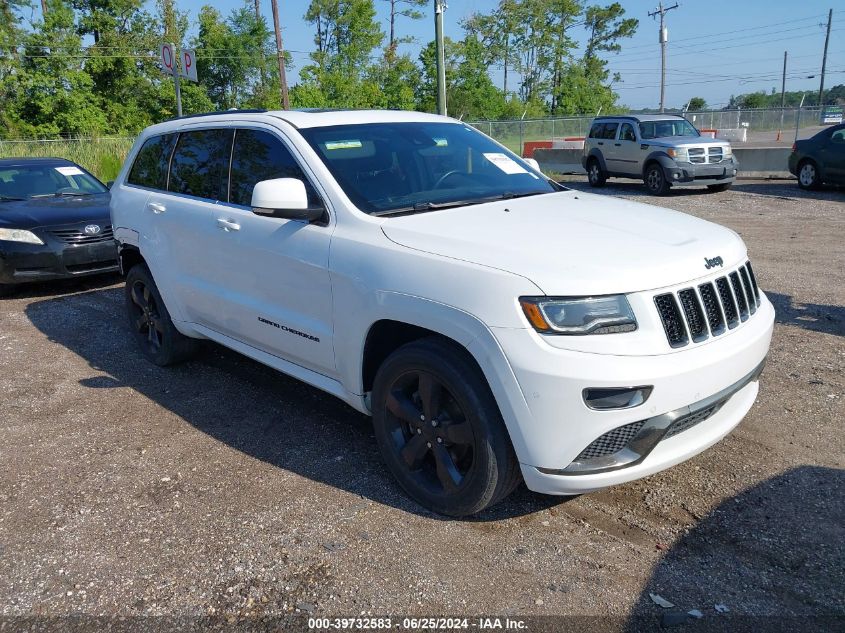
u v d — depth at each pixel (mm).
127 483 3814
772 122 40812
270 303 4113
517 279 2859
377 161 3969
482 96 56406
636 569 2939
